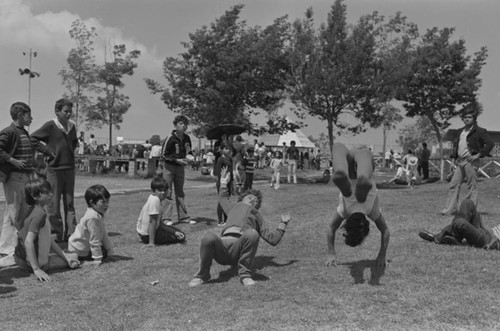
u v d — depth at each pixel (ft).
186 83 89.71
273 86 88.22
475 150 33.58
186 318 15.74
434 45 98.07
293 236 28.73
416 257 22.67
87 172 99.50
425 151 86.53
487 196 50.08
